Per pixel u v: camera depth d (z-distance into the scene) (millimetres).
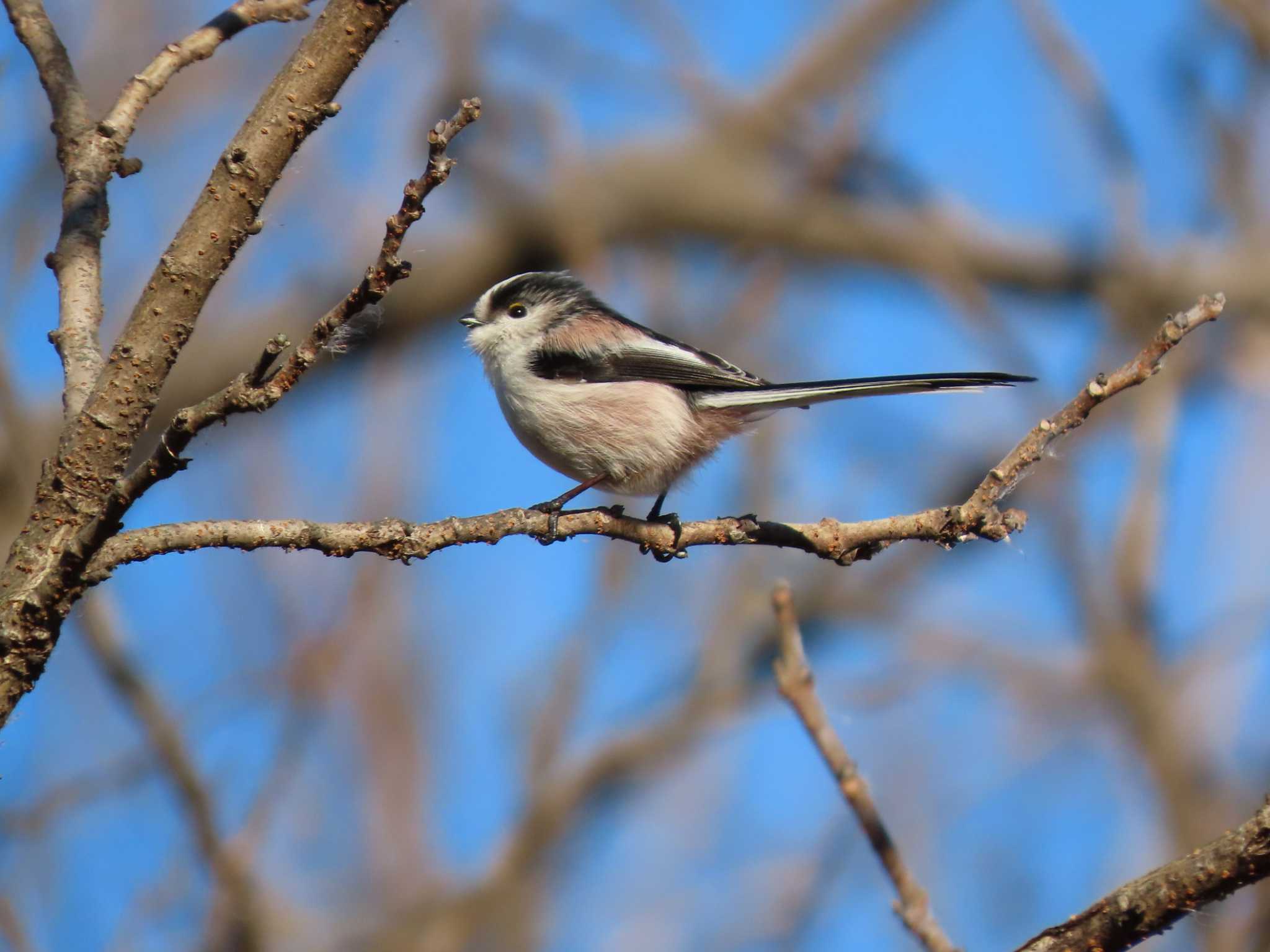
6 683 5277
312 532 5906
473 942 11242
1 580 5316
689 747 12188
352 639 11812
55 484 5344
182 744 9273
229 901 9297
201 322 15859
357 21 5328
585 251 16125
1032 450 6414
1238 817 11484
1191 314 5926
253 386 5055
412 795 11844
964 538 6633
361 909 11375
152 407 5387
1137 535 12445
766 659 12969
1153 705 11891
